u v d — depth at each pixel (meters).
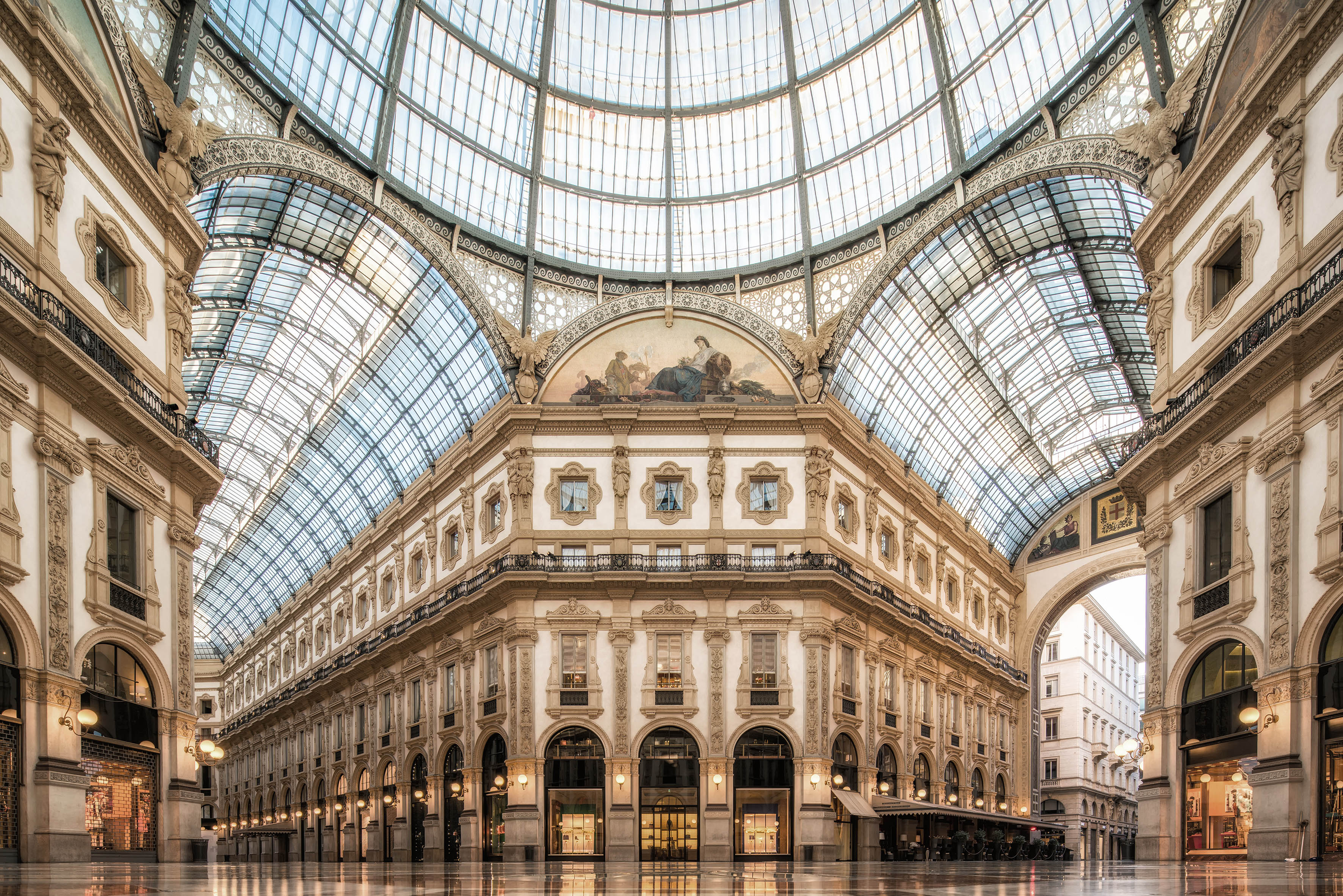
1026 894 8.02
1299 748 19.14
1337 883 9.71
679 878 14.00
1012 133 33.62
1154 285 27.00
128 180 24.00
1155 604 25.52
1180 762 23.81
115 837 22.17
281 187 35.78
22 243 19.62
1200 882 10.46
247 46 30.48
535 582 36.06
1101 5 30.84
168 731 24.23
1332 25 19.30
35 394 19.92
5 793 18.58
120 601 22.59
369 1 33.47
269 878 14.18
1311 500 19.44
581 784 35.19
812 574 36.09
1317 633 18.95
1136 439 27.00
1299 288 19.59
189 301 27.27
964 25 35.22
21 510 19.27
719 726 35.22
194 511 27.11
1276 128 20.77
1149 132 27.22
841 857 36.09
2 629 18.89
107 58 24.17
